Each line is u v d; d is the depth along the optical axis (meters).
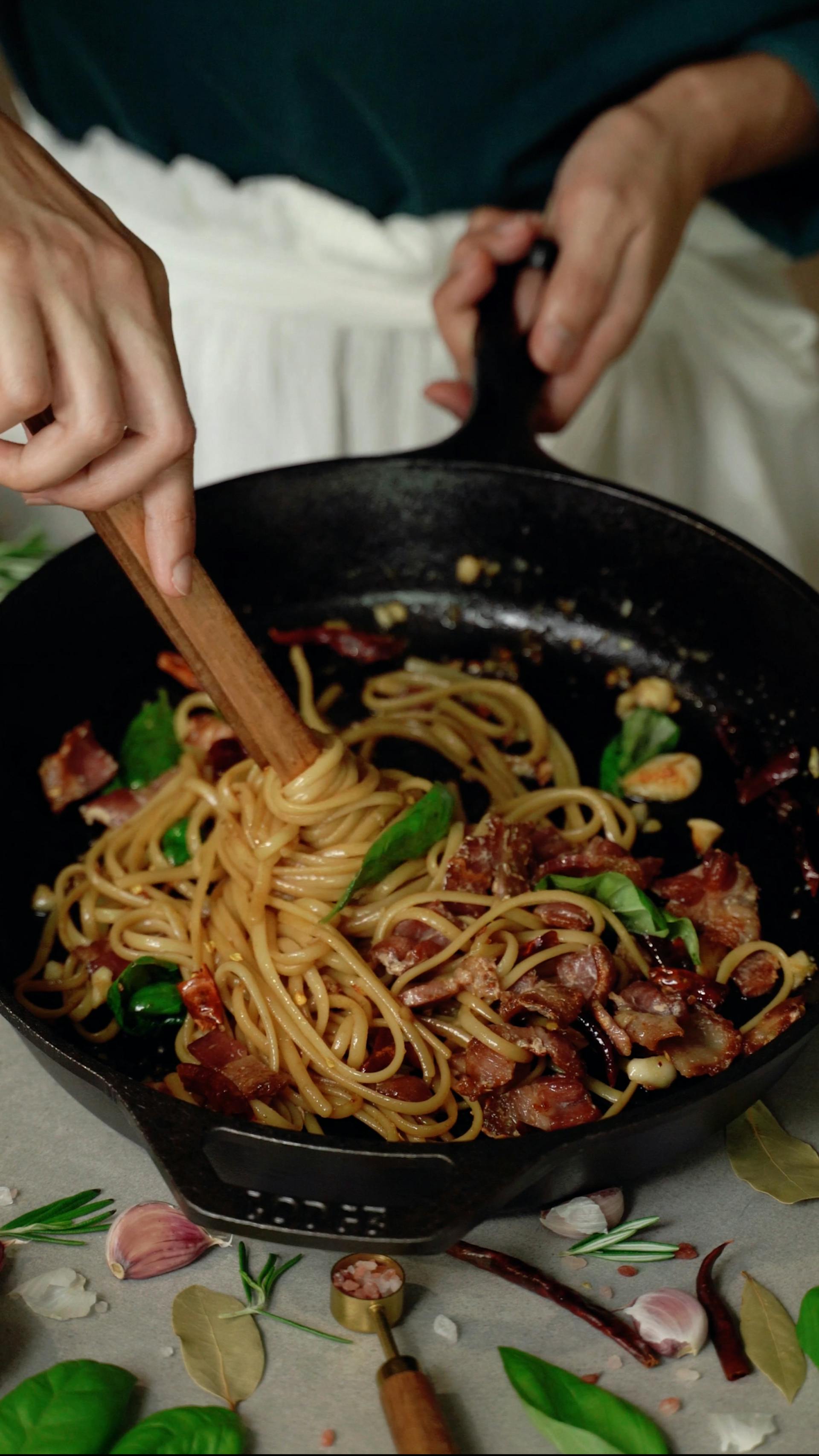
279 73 1.06
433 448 0.94
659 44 1.06
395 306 1.13
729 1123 0.71
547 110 1.08
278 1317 0.68
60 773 0.87
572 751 0.91
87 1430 0.63
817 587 1.35
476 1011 0.77
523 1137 0.65
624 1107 0.74
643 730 0.91
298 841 0.83
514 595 0.97
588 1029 0.75
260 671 0.76
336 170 1.11
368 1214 0.64
